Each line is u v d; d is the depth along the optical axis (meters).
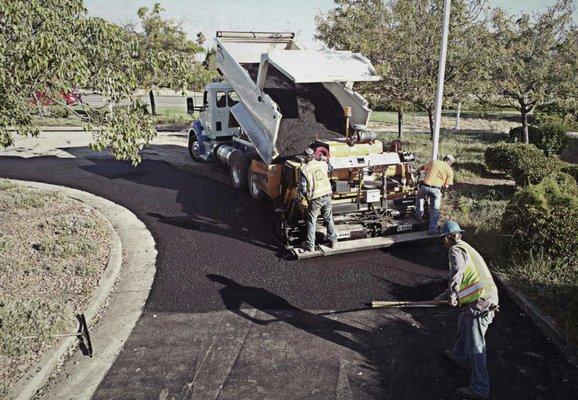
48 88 6.46
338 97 10.21
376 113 30.58
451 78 13.23
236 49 11.20
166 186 11.52
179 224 8.98
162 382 4.69
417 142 17.23
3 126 6.50
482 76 13.18
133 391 4.57
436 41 12.48
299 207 7.63
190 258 7.49
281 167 8.54
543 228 6.55
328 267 7.15
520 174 10.66
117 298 6.30
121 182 11.86
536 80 13.76
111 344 5.32
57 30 5.86
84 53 6.34
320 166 7.20
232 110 11.00
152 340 5.38
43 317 5.52
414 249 7.78
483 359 4.34
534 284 6.25
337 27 14.80
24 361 4.82
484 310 4.30
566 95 14.36
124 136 6.95
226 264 7.27
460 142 17.95
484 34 12.80
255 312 5.94
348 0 14.77
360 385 4.62
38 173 12.58
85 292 6.20
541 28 13.59
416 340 5.35
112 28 6.41
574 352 4.95
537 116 18.89
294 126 9.54
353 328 5.59
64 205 9.63
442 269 7.07
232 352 5.16
